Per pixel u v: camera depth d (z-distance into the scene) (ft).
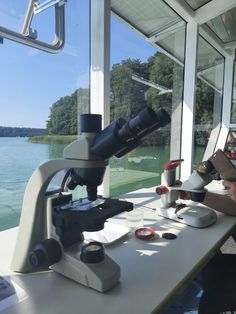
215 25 9.76
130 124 2.23
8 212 4.01
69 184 2.79
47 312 2.07
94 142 2.37
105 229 3.65
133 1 6.26
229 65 12.23
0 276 2.55
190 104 8.52
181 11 7.70
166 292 2.34
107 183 5.55
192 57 8.38
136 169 6.70
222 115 12.57
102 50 5.21
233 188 4.24
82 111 5.22
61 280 2.50
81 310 2.09
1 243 3.29
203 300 3.35
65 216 2.48
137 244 3.33
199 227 3.87
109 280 2.34
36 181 2.61
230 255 4.18
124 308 2.12
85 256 2.43
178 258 2.97
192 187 4.17
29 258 2.59
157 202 5.23
